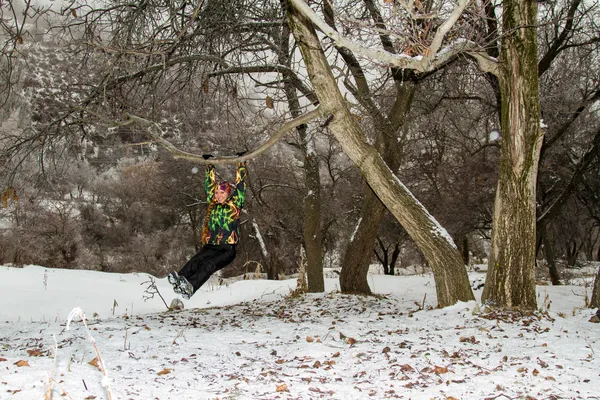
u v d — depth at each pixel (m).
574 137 21.86
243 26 10.59
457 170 23.62
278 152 28.09
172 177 32.06
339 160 29.14
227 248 6.94
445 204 22.97
